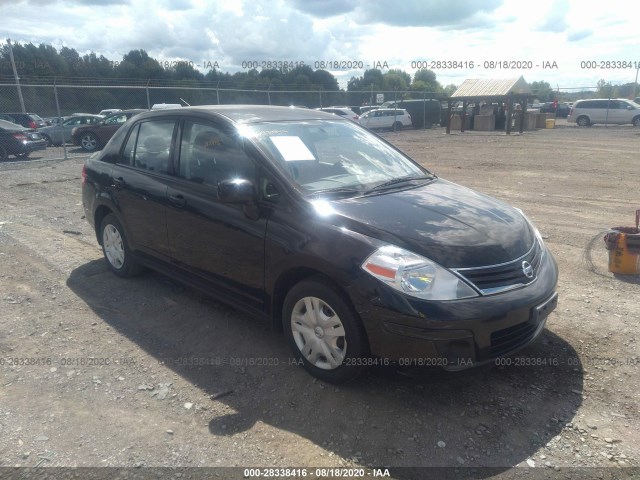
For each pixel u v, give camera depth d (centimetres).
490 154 1803
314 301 338
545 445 289
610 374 357
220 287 406
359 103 4166
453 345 294
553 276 351
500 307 301
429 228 330
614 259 543
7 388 341
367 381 348
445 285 298
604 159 1591
